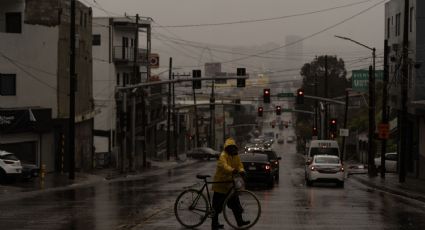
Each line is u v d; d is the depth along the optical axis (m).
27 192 35.91
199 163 93.25
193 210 18.58
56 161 55.69
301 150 154.88
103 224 19.59
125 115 63.75
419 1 51.72
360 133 99.06
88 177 51.00
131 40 89.12
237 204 18.22
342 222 20.45
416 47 51.72
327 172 42.84
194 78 54.62
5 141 48.47
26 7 52.56
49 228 18.73
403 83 42.59
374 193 35.91
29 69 52.03
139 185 42.16
